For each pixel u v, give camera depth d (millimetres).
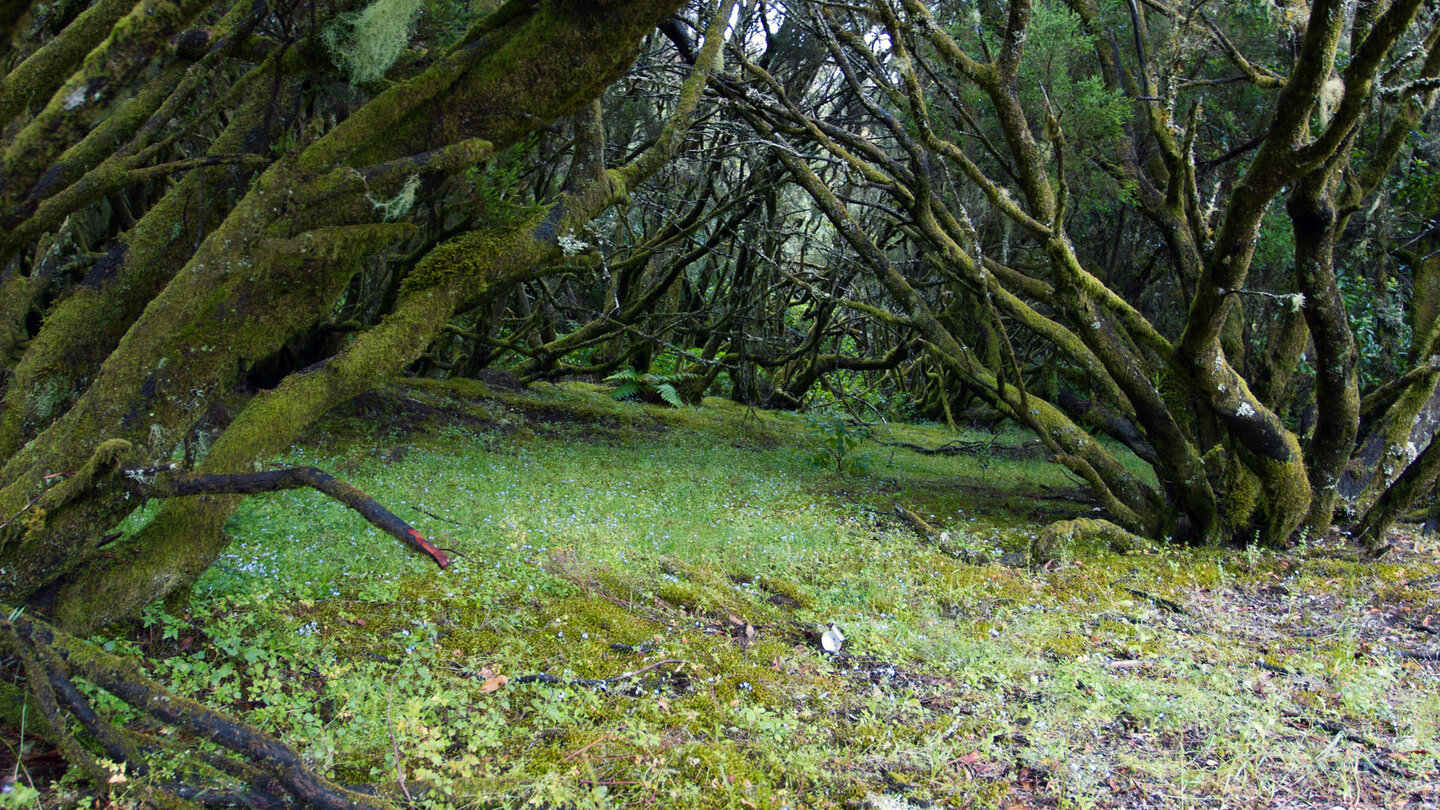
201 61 3334
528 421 9117
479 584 4266
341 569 4277
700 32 6473
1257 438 5867
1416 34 7125
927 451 10227
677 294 12422
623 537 5148
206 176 3758
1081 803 2748
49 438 2947
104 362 3127
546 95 3459
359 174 3205
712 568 4930
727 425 10445
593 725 3086
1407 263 7949
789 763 2932
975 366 6898
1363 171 6312
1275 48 8000
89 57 2389
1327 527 6453
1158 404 6074
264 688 2947
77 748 2289
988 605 4801
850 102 9320
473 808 2498
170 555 3041
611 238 10922
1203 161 8391
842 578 4980
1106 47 7531
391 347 3422
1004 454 10102
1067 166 6789
